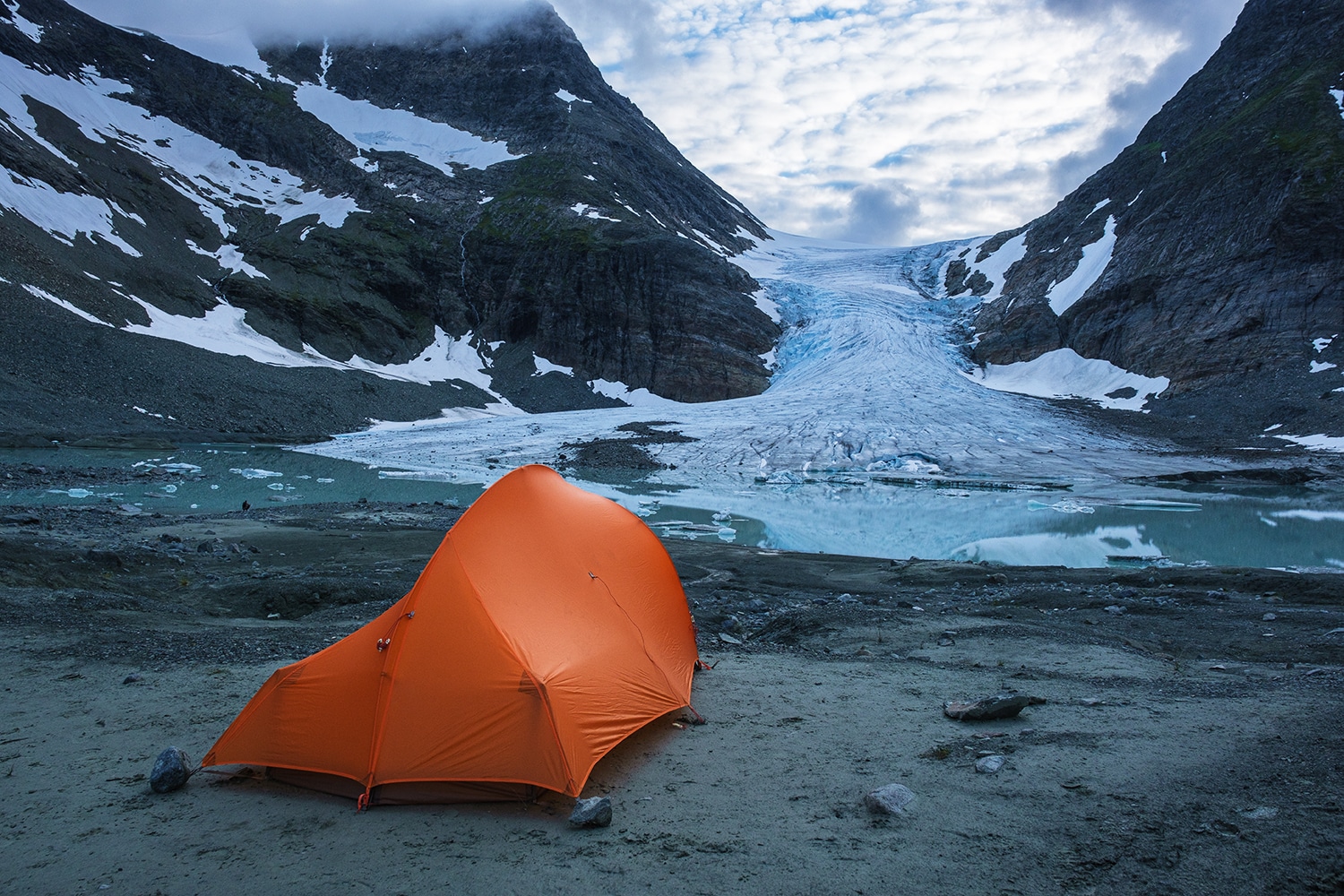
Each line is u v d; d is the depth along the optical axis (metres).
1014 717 6.62
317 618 11.79
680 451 58.12
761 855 4.39
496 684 5.62
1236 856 3.98
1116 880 3.87
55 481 32.78
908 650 9.75
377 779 5.34
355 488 37.78
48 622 10.16
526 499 7.40
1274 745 5.48
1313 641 9.62
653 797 5.32
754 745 6.24
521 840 4.76
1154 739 5.82
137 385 56.03
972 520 31.08
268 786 5.66
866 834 4.55
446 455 55.69
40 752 6.13
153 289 72.50
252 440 56.66
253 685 7.89
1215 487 43.72
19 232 63.38
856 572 17.59
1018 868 4.05
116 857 4.53
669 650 7.66
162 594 12.89
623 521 8.46
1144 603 12.69
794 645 10.57
